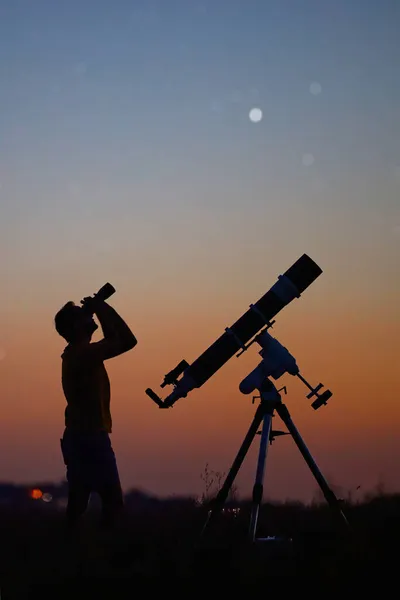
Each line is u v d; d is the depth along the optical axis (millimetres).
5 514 15359
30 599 9055
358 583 9203
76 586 9375
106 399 11609
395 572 9539
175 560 10203
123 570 9914
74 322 11648
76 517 11664
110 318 11555
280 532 13023
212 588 9219
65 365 11555
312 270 12180
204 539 11422
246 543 10969
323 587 9086
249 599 8875
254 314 12023
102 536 11391
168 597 9000
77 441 11406
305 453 11844
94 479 11430
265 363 12008
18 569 10078
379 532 11953
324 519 13695
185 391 12086
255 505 11422
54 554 10594
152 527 12625
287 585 9242
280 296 12094
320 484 11820
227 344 12000
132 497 16641
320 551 10852
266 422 11820
